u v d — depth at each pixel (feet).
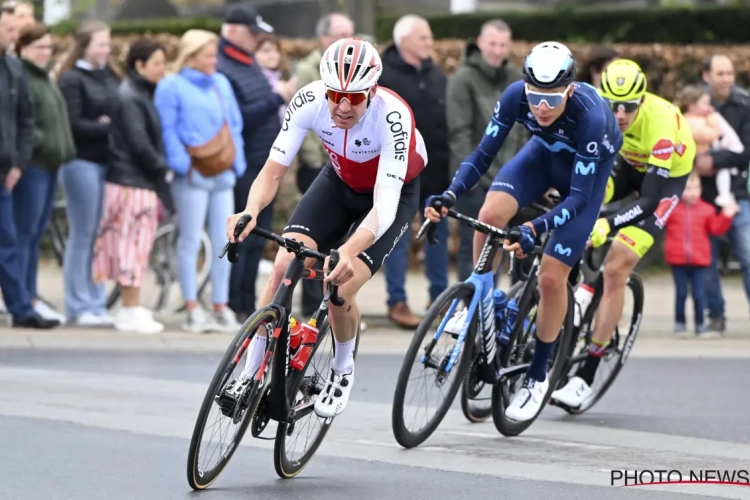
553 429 68.13
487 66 100.22
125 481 52.24
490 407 69.87
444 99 101.04
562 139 64.03
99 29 96.78
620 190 78.84
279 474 53.83
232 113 97.60
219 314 98.68
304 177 102.12
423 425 61.93
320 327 55.57
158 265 109.81
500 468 56.70
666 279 139.13
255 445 61.57
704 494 51.67
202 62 94.84
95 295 100.58
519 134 101.24
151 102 97.09
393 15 165.89
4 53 92.22
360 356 91.45
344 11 154.51
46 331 95.20
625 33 158.61
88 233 98.78
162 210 109.29
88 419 65.31
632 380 84.58
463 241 102.01
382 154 54.60
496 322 65.57
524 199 66.95
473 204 100.53
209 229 98.07
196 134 94.68
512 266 64.49
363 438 63.67
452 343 62.23
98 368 82.12
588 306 73.20
